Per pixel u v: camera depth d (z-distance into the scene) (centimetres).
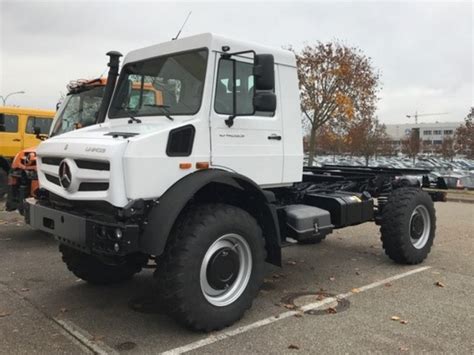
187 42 469
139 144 395
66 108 877
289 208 542
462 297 528
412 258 657
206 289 423
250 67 483
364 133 3155
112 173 388
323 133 2538
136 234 386
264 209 471
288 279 597
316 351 390
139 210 393
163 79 482
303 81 2378
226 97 460
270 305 498
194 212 420
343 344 403
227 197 469
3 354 381
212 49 449
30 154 747
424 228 685
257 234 448
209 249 418
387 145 4244
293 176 528
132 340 409
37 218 466
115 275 552
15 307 486
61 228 426
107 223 388
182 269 398
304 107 2383
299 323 448
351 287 564
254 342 406
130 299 512
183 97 459
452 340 412
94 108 828
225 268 430
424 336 420
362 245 805
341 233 912
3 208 1124
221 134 452
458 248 786
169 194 403
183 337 415
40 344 400
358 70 2417
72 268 534
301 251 756
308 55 2375
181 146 423
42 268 632
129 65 524
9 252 718
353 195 627
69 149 430
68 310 479
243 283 445
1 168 1212
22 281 574
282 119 514
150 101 490
